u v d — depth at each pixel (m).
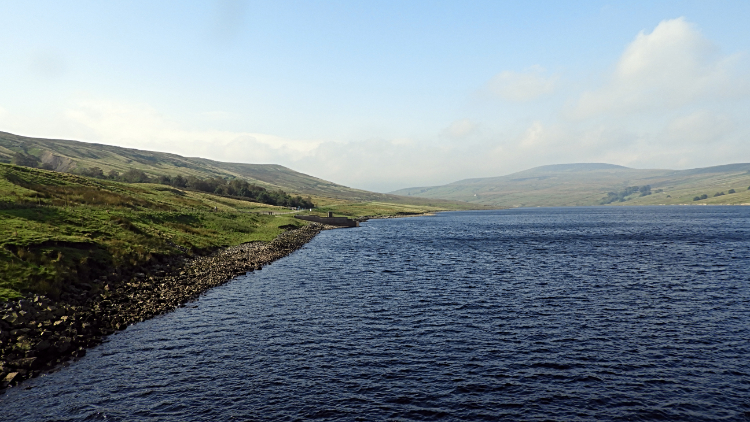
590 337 26.31
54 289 28.42
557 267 55.19
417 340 25.69
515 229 138.88
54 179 77.88
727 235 102.38
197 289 38.25
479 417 16.83
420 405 17.72
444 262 60.16
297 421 16.36
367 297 37.12
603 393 18.92
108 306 29.70
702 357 23.02
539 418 16.81
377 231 130.88
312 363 21.95
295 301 35.31
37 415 16.48
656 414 17.22
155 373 20.44
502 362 22.31
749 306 33.69
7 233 35.22
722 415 17.11
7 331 21.72
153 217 67.88
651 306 33.97
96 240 42.06
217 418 16.52
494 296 37.78
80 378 19.70
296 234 101.12
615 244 85.81
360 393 18.70
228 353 23.17
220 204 140.88
